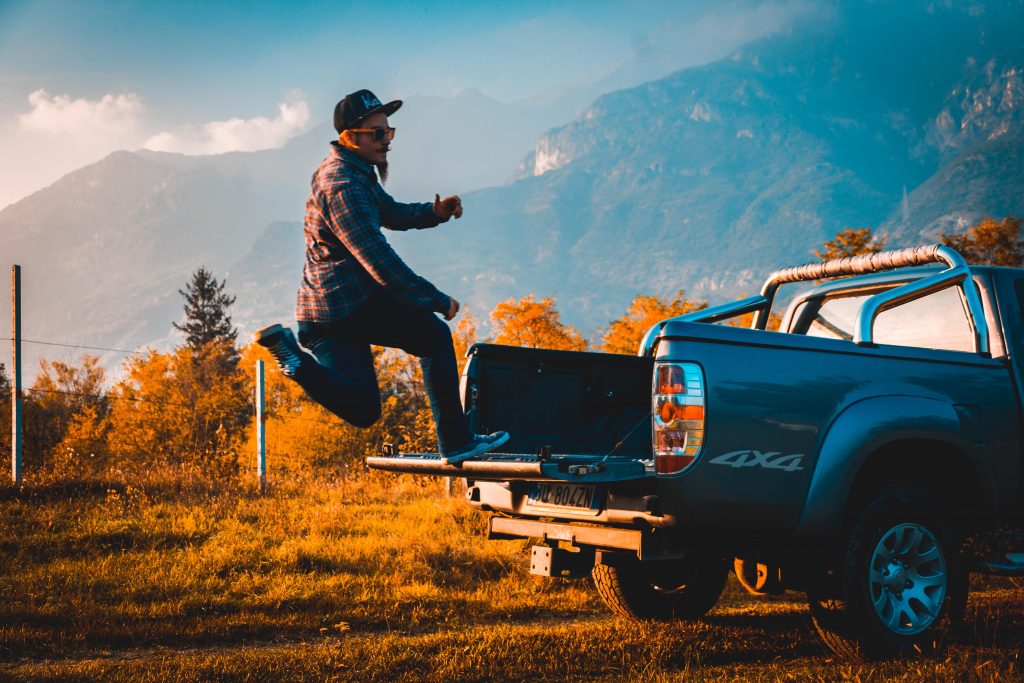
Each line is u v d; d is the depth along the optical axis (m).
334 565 7.90
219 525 9.70
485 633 5.60
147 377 44.12
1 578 7.20
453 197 3.96
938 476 5.36
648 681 4.57
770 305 6.90
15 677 4.70
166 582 7.16
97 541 8.88
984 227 30.22
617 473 4.25
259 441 13.01
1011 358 5.58
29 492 11.44
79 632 5.79
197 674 4.76
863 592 4.70
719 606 6.77
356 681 4.67
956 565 5.04
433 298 3.47
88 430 39.28
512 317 48.47
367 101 3.63
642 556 4.42
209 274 98.31
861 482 5.02
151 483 12.51
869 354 4.98
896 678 4.32
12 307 12.23
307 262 3.65
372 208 3.52
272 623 6.13
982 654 4.93
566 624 6.29
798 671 4.75
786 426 4.55
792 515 4.54
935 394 5.13
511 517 5.39
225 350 78.00
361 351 3.67
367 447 26.72
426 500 11.29
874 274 6.46
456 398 3.87
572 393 5.70
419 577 7.57
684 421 4.31
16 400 12.05
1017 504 5.46
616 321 50.25
